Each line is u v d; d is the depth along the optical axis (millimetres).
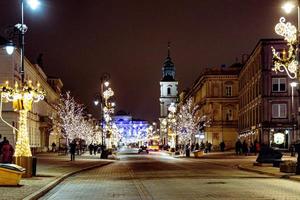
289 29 29594
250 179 26422
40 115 92562
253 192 19328
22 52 26000
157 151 126812
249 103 92938
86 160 55375
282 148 77938
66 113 126812
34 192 18594
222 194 18594
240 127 107062
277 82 78625
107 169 39125
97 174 32594
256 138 83125
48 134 99625
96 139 127500
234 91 113688
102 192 20250
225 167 40656
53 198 18281
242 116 104062
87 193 19969
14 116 64812
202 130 113500
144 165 45969
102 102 66562
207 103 113938
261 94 78750
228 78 113750
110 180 26969
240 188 21062
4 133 64688
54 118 115188
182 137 111062
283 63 31609
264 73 78562
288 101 78188
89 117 142125
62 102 133750
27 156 25812
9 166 21062
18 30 26219
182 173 32406
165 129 157000
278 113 78500
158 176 29625
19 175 21203
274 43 78188
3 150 26203
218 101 113688
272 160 38062
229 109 113688
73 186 23344
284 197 17531
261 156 38375
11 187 20641
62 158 61312
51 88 112938
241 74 106250
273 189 20594
